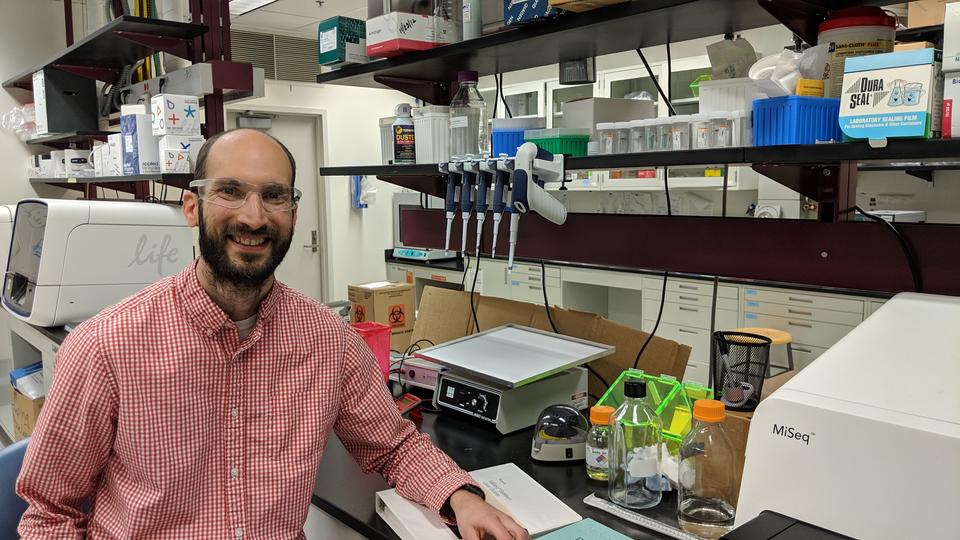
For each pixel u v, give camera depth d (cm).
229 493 121
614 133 154
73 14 382
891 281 125
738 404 126
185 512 119
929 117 93
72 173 326
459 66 198
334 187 611
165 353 115
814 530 80
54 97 333
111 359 113
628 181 486
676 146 139
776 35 416
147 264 267
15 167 376
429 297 240
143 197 351
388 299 258
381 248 650
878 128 97
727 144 129
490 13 183
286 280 602
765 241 141
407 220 234
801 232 136
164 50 252
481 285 543
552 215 158
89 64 333
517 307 212
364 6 491
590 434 142
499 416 164
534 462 152
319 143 607
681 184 461
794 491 83
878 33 114
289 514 125
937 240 119
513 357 173
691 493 120
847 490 79
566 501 133
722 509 119
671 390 145
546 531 121
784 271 140
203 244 115
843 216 139
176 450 117
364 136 629
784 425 84
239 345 120
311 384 127
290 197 120
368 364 140
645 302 446
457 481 128
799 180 141
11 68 373
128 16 227
